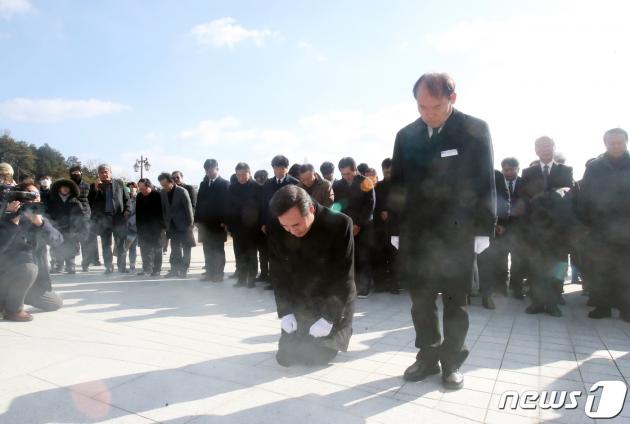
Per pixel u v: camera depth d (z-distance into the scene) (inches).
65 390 101.9
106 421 87.4
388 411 92.7
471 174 104.5
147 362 121.8
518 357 130.0
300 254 123.2
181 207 299.0
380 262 245.8
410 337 152.5
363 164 262.7
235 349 135.6
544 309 193.8
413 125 112.9
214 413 91.0
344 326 126.6
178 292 241.4
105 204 317.4
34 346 134.9
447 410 93.4
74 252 317.1
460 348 106.3
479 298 229.8
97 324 166.2
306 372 115.6
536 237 191.6
